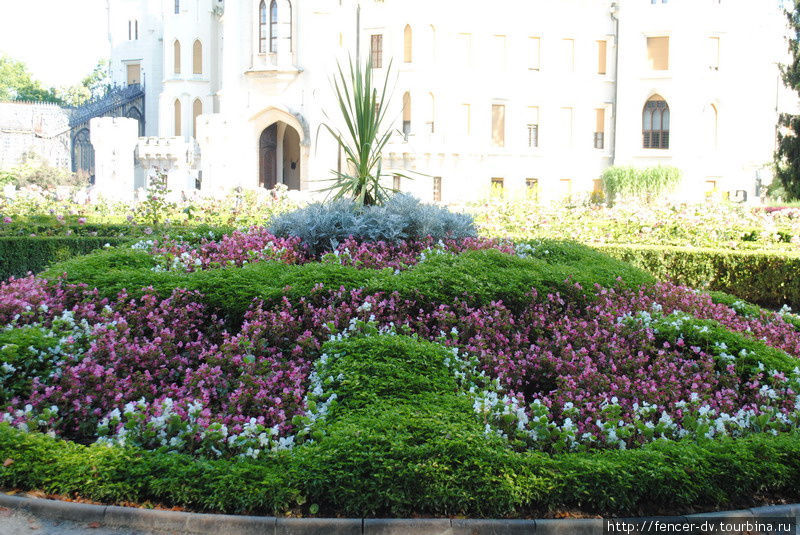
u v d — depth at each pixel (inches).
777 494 240.2
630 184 1745.8
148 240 494.0
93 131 1784.0
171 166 1882.4
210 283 352.2
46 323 327.6
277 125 1891.0
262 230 493.7
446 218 515.5
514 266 397.4
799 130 1632.6
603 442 253.0
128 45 2396.7
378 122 546.6
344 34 1670.8
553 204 878.4
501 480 220.4
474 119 1841.8
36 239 633.0
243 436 240.7
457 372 287.1
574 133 1903.3
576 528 215.3
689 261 657.0
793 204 1669.5
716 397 293.9
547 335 351.6
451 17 1808.6
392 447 222.4
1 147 2042.3
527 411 290.7
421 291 350.6
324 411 260.1
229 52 1670.8
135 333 331.0
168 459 226.7
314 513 216.7
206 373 283.4
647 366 326.0
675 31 1843.0
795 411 275.7
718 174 1859.0
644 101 1877.5
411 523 212.2
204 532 210.7
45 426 254.7
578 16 1891.0
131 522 213.5
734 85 1854.1
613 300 386.6
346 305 339.0
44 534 207.5
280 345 324.8
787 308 456.4
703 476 230.8
